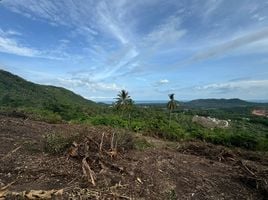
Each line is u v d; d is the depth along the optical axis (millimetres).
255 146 23812
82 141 7375
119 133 9344
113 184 5258
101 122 24031
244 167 8742
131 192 5066
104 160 6500
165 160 8328
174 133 24531
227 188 6836
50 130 10359
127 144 8828
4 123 10617
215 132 27656
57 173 5430
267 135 28688
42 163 5922
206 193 6172
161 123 29109
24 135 8719
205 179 7094
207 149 12391
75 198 4375
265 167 10148
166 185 5902
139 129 24906
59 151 6801
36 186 4766
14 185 4699
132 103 39406
